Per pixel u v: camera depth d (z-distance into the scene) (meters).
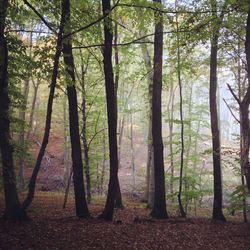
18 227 10.52
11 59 11.95
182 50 18.12
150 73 20.62
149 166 23.59
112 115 12.88
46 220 12.25
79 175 13.63
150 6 12.12
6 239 9.16
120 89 28.66
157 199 15.92
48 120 10.64
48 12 10.88
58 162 35.72
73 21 10.73
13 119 14.71
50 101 10.52
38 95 36.72
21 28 14.14
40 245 8.99
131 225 12.73
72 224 11.76
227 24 13.93
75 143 13.59
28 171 33.19
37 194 23.91
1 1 9.30
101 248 9.40
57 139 40.31
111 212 13.23
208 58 18.86
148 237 11.22
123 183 34.69
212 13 12.91
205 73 25.77
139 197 28.62
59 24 10.63
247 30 11.49
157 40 16.25
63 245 9.23
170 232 12.41
